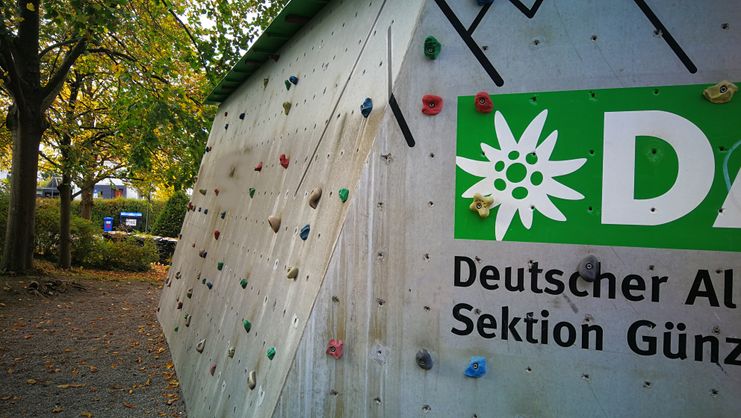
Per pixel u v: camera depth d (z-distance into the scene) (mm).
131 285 13914
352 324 2164
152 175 16844
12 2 9750
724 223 1768
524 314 1935
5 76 11055
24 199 11766
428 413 2020
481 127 2027
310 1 3508
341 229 2223
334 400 2156
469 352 1993
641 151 1847
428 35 2133
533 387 1913
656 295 1807
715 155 1788
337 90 2895
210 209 6180
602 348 1851
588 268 1838
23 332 7590
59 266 15547
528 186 1955
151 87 11414
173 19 13469
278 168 3734
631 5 1900
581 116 1912
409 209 2113
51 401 4879
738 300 1743
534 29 2000
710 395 1753
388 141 2164
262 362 2682
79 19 9188
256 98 5160
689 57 1830
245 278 3701
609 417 1832
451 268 2033
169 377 5641
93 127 15883
